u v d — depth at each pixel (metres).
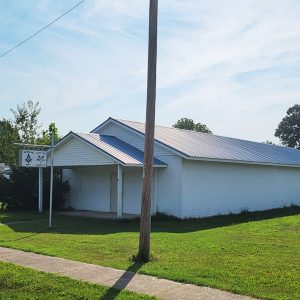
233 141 29.91
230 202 23.92
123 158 20.23
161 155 21.50
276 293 7.27
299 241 13.09
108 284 7.94
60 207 26.48
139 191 22.80
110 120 24.19
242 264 9.55
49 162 23.25
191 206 21.19
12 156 29.73
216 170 23.02
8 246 11.92
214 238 13.72
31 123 31.72
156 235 14.44
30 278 8.35
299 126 77.00
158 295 7.23
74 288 7.67
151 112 10.51
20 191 25.31
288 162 29.11
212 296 7.15
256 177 26.50
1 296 7.37
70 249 11.48
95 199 25.28
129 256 10.51
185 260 10.02
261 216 22.75
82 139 21.62
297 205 31.36
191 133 27.36
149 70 10.58
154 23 10.62
